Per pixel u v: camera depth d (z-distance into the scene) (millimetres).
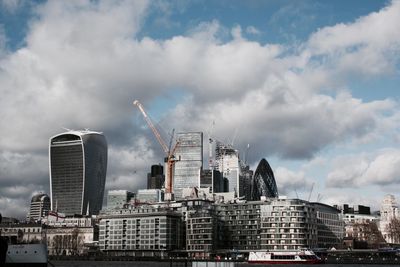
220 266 176375
